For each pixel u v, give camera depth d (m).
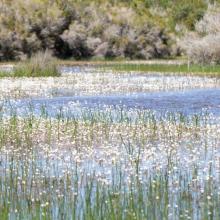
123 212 11.69
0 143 19.20
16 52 64.88
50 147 18.50
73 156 17.14
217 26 56.53
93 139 19.67
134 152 17.44
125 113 23.98
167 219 11.31
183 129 21.00
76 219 11.45
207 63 53.75
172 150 17.59
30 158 16.94
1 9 67.06
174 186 13.62
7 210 11.76
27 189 13.66
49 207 12.06
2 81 39.03
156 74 46.56
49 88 35.38
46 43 68.19
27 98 31.25
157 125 21.80
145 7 92.94
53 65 44.97
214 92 34.41
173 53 76.25
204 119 23.41
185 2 94.88
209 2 95.12
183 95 32.88
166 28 78.88
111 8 77.94
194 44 54.34
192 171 15.01
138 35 74.12
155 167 15.36
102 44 70.75
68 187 13.70
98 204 11.88
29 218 11.52
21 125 21.67
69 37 69.06
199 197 12.79
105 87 36.44
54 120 23.08
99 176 14.62
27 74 43.50
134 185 13.56
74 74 45.72
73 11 71.62
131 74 46.38
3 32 64.06
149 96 32.44
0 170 15.52
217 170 14.94
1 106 26.75
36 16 67.88
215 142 18.92
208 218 11.32
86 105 28.39
